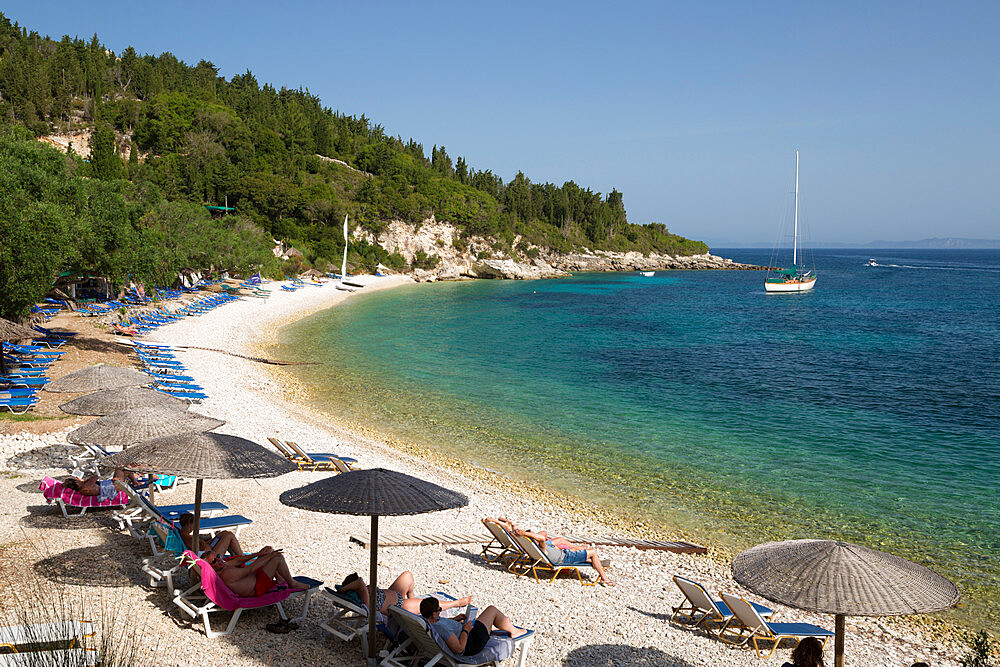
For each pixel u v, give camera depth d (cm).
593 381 3500
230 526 1077
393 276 12569
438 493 753
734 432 2517
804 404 3044
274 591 846
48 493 1223
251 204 11950
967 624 1188
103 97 16462
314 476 1761
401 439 2320
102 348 3378
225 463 843
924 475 2036
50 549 1058
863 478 2000
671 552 1451
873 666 972
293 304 7112
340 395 3011
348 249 12156
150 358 3172
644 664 875
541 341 5075
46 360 2920
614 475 1992
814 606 605
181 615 853
